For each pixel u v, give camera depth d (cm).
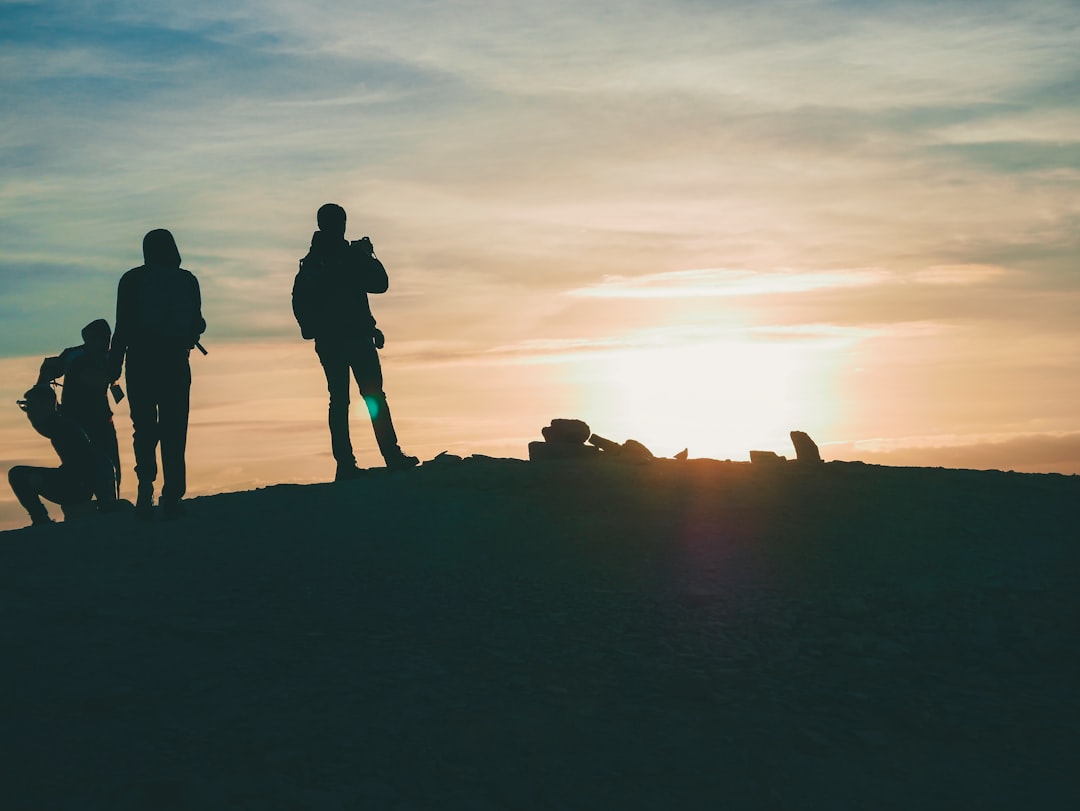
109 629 604
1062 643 573
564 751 457
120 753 451
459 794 420
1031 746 461
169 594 665
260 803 410
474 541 766
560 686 525
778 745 464
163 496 864
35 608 637
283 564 727
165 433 866
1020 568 690
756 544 745
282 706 498
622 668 550
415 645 579
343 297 1009
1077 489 888
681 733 475
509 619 619
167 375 859
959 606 625
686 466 971
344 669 544
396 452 1033
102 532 838
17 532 876
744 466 977
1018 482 914
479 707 499
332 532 798
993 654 562
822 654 567
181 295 863
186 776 429
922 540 752
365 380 1021
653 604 639
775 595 649
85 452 1032
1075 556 713
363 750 455
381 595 663
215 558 745
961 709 499
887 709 500
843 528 779
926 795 420
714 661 558
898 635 591
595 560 722
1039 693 517
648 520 802
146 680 530
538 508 836
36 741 462
